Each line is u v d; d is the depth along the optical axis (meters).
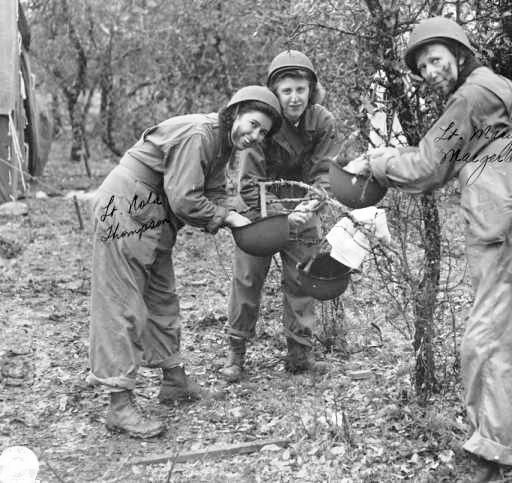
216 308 6.55
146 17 12.68
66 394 4.95
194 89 11.80
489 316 3.50
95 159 17.88
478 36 4.28
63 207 11.27
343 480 3.72
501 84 3.58
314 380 4.91
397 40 4.22
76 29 14.56
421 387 4.34
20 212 10.59
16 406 4.80
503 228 3.47
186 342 5.85
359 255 4.14
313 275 4.31
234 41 11.06
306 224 4.94
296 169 4.99
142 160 4.34
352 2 4.45
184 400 4.76
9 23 10.77
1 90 10.63
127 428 4.32
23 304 6.84
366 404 4.48
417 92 4.18
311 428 4.21
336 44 4.68
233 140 4.33
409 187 3.75
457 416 4.15
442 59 3.66
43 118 13.92
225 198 4.60
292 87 4.64
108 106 14.98
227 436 4.30
